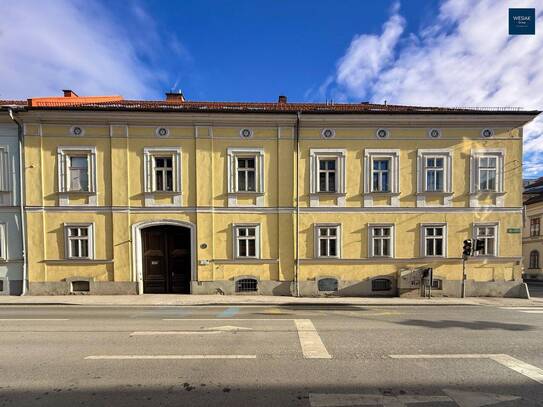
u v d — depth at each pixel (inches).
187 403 155.4
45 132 511.5
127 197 518.3
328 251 530.6
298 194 530.0
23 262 509.7
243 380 181.3
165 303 447.2
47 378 184.5
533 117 524.1
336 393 166.4
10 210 510.9
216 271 523.5
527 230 1139.9
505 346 246.5
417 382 180.4
